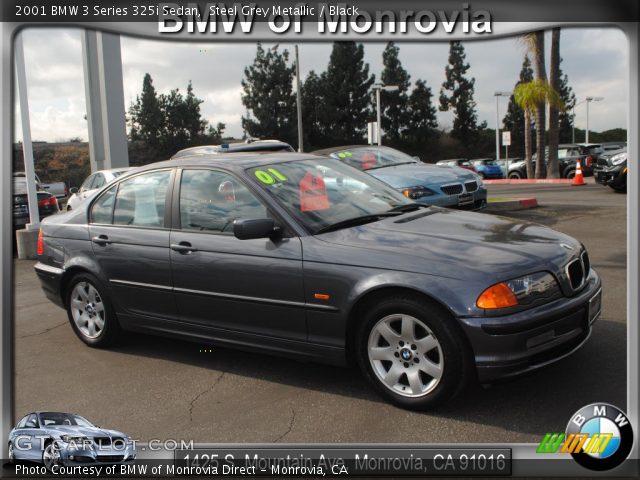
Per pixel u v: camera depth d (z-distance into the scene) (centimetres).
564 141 5828
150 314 454
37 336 543
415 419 337
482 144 5359
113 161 1574
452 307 319
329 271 359
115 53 1560
